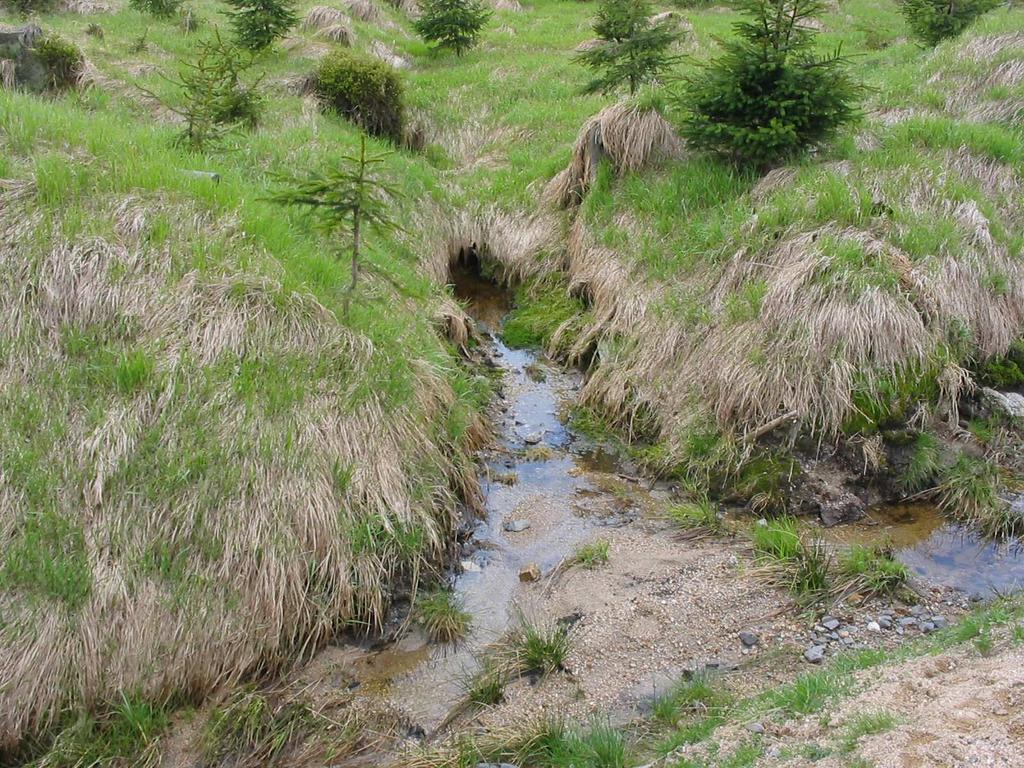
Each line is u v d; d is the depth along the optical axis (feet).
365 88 47.50
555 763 16.28
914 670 15.67
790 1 31.71
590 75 55.93
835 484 24.09
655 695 18.06
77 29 52.85
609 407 28.71
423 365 25.84
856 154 32.78
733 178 33.63
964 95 39.40
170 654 18.20
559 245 37.60
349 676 19.16
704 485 25.00
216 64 36.78
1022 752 11.95
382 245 33.42
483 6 76.38
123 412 20.54
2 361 21.17
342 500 21.08
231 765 17.07
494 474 26.21
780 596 20.58
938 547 22.38
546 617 20.71
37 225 23.57
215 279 23.81
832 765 12.96
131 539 18.99
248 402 21.44
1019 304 27.89
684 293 29.81
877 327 25.31
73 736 16.92
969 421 25.45
